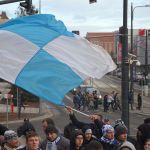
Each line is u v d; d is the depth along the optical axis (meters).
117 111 54.28
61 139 9.64
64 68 8.73
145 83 72.75
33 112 50.09
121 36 24.16
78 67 8.88
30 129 9.48
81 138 9.45
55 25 9.23
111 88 88.31
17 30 8.89
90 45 9.18
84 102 55.25
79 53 9.05
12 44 8.68
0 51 8.59
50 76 8.46
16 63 8.52
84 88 62.03
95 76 9.02
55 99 8.27
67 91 8.44
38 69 8.54
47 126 9.83
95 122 11.48
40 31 8.97
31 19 9.23
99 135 11.41
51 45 8.87
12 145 8.90
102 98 65.19
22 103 50.66
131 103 54.94
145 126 10.85
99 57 9.20
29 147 7.67
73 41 9.09
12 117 43.53
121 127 9.70
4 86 44.81
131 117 46.78
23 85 8.29
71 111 11.55
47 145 9.60
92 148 6.72
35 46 8.76
